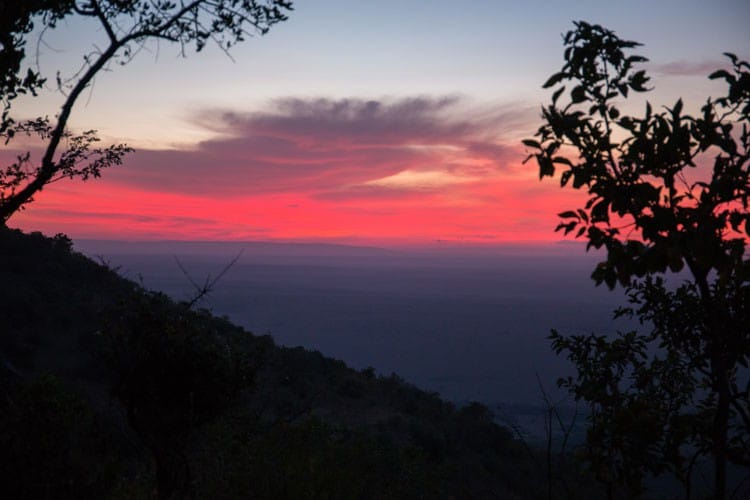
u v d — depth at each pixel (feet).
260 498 20.30
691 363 13.51
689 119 8.92
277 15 22.63
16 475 14.17
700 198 8.94
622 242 9.19
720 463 10.28
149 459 20.71
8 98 20.76
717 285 11.75
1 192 20.83
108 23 21.13
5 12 19.63
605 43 9.55
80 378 62.44
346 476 23.43
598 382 13.33
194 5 21.99
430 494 28.19
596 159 9.14
